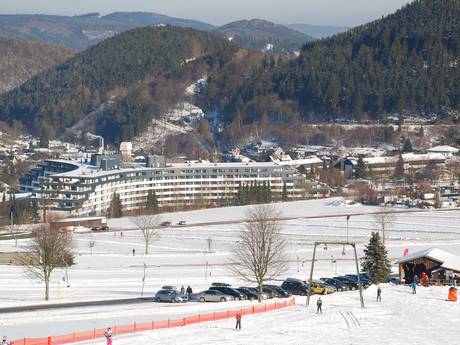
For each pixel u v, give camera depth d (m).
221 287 189.62
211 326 150.12
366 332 149.75
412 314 167.38
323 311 169.25
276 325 152.75
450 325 158.00
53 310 166.25
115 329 142.25
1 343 130.50
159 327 148.25
